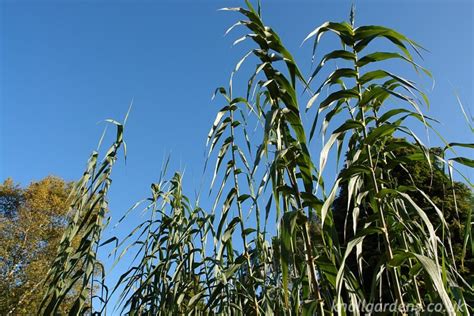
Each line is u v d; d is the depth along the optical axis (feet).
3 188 54.80
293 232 6.50
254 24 7.51
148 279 9.75
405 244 6.73
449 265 6.87
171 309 9.00
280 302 8.04
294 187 6.74
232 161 8.77
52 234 40.32
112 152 10.00
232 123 8.91
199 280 9.66
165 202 11.02
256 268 8.24
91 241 9.08
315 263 6.51
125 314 9.63
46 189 48.49
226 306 8.45
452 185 6.25
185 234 9.75
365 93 6.81
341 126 6.61
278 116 6.90
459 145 6.20
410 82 6.34
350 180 6.42
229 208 8.46
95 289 9.95
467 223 6.44
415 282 6.56
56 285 8.82
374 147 7.44
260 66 6.97
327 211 5.85
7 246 40.01
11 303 32.58
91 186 9.50
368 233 6.20
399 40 6.91
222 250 8.31
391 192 6.34
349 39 7.06
